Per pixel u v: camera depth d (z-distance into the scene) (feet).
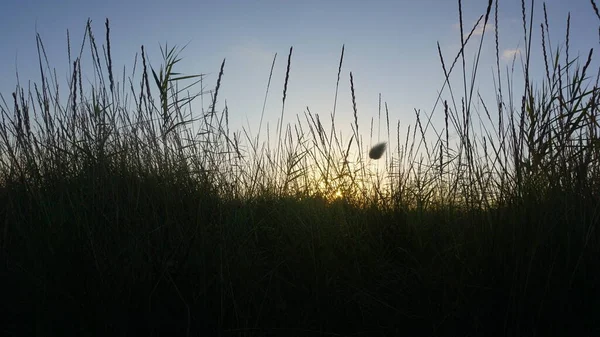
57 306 1.61
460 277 1.69
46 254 1.70
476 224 1.87
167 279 1.76
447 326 1.66
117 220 1.78
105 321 1.57
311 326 1.74
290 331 1.67
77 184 2.08
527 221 1.67
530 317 1.57
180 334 1.63
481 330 1.61
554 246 1.72
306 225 2.20
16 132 2.16
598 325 1.55
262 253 2.21
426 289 1.78
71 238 1.71
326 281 1.81
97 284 1.64
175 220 1.95
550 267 1.60
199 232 1.90
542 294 1.58
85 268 1.65
